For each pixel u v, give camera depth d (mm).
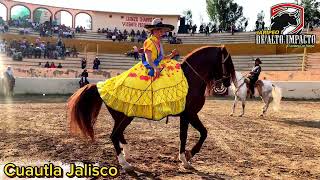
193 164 6973
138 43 40875
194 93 6523
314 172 6621
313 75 26312
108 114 14570
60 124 11500
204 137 6582
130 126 11273
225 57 6879
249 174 6375
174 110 6258
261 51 38719
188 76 6625
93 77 28422
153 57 6324
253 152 8156
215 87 6988
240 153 8031
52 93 25969
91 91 6508
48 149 7949
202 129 6566
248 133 10719
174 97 6262
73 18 45688
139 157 7371
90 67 36094
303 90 24969
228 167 6820
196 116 6562
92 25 45844
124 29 45875
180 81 6410
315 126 12562
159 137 9570
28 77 25984
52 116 13523
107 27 45688
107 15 45719
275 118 14719
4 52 32938
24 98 22203
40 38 38562
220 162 7199
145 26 6391
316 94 24672
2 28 38562
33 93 25547
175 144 8734
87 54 37469
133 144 8633
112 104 6293
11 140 8805
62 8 45375
